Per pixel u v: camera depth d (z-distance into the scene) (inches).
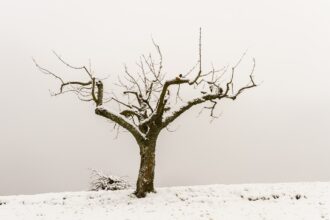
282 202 708.7
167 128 874.8
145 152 776.9
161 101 762.2
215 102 812.0
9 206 768.9
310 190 790.5
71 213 670.5
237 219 584.7
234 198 749.9
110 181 1015.0
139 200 738.2
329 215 593.9
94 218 621.0
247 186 852.6
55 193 914.1
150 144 778.2
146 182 771.4
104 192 855.1
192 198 745.0
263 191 791.7
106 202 749.9
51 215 660.7
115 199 767.1
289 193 770.2
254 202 716.7
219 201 721.6
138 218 604.4
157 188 842.8
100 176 1016.9
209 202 714.8
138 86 846.5
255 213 621.3
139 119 821.9
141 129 797.9
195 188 838.5
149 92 836.6
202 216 607.8
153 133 780.6
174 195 770.8
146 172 772.6
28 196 880.3
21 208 740.0
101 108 772.6
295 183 891.4
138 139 778.2
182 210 649.6
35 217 649.6
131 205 703.7
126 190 864.9
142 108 837.8
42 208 730.2
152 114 772.6
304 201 704.4
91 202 762.2
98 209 692.1
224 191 808.9
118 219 605.0
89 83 797.9
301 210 633.6
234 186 858.8
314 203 682.2
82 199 799.1
